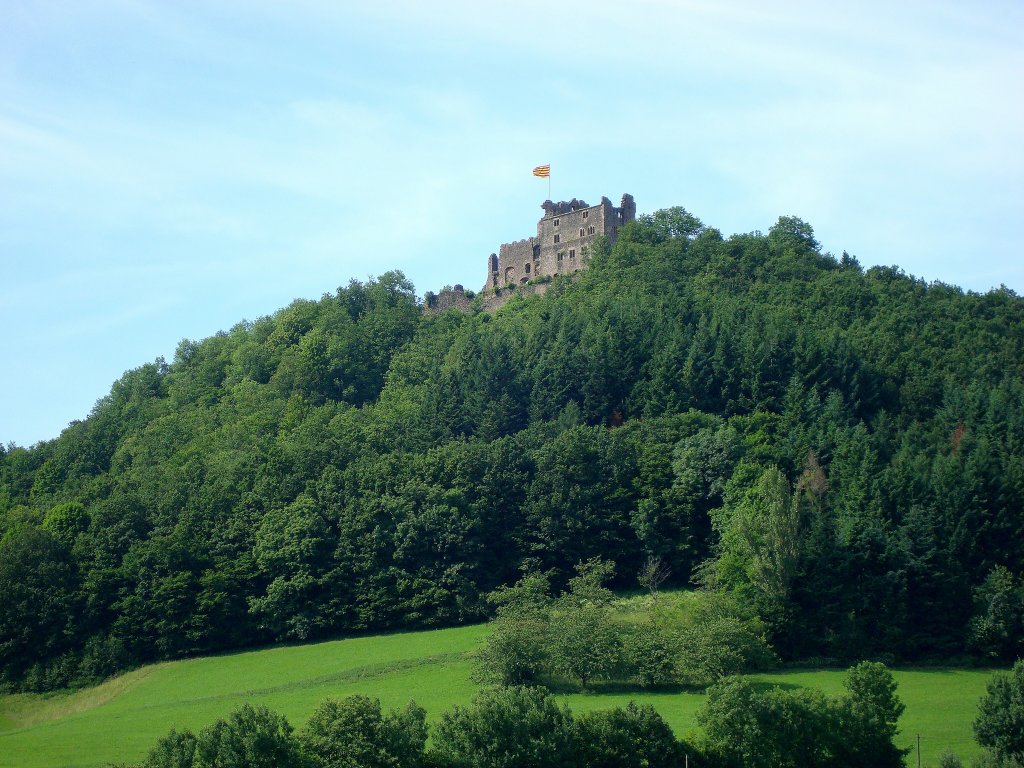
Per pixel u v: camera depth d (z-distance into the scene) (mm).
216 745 81750
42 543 141250
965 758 89938
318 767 81438
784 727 87312
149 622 135000
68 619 135000
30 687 129500
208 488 157250
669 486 150625
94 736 105000
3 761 96938
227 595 138125
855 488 138750
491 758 84250
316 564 141750
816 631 122875
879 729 88062
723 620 117062
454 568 139750
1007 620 122562
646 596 136250
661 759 86188
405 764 82438
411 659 123562
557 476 148750
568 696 108750
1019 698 89062
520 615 119375
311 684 118500
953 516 133875
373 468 154000
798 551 126250
